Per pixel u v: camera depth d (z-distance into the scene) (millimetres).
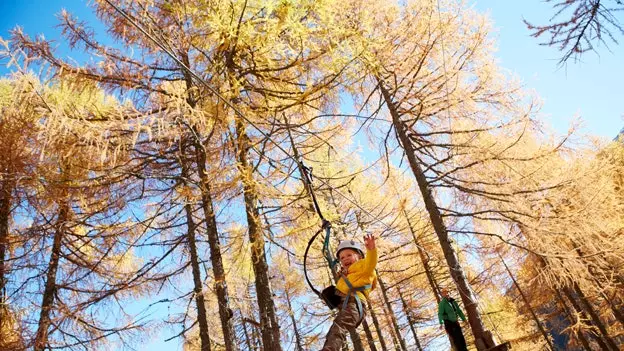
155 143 8109
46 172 7656
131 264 11352
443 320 7887
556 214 8430
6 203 9797
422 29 9125
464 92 9445
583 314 14523
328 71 6926
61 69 6359
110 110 6832
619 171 10383
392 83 9820
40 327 8586
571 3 4273
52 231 8664
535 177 8773
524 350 17234
